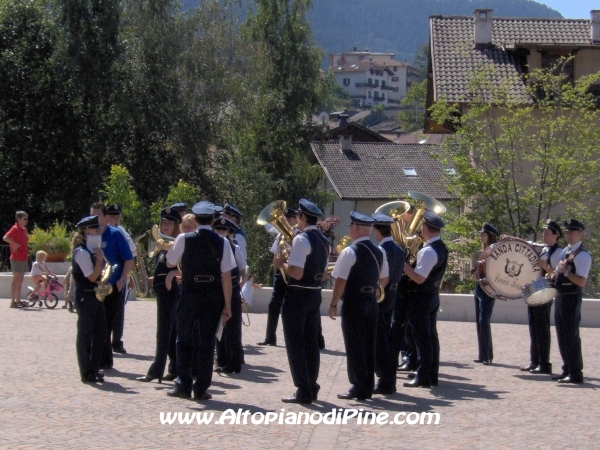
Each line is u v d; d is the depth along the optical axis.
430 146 24.59
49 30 34.12
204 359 8.60
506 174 22.84
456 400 9.06
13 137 34.53
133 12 33.72
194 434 7.18
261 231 33.53
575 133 22.72
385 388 9.34
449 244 22.08
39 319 15.28
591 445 7.13
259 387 9.54
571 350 10.23
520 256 11.25
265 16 41.28
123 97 32.91
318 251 8.56
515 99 23.19
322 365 11.38
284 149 40.66
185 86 34.47
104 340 9.60
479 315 11.83
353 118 135.50
